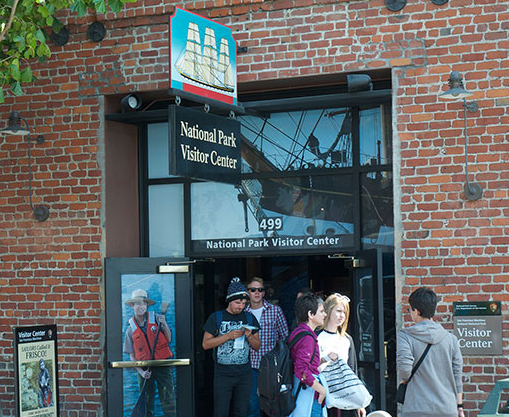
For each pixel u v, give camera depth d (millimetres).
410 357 6719
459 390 6820
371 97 9109
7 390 10227
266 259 11141
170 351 9789
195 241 10234
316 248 9773
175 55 8109
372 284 8828
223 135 8641
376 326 8695
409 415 6719
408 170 8836
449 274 8656
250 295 9945
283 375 7027
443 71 8789
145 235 10461
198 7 9625
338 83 9688
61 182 10125
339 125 9742
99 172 9992
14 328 8211
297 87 9898
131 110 10320
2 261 10312
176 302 9844
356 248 9602
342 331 7828
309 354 7016
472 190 8586
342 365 7336
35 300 10164
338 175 9742
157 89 9805
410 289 8766
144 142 10500
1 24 7688
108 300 9695
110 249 10023
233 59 9000
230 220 10117
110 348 9688
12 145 10312
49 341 8539
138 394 9719
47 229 10156
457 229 8656
